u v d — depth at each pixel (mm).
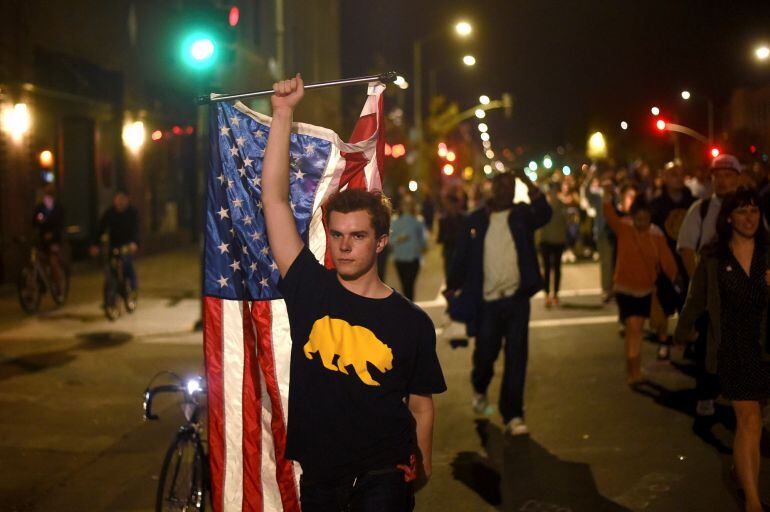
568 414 8469
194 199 32562
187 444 5414
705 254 5844
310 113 41531
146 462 7555
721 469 6754
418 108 45562
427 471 3916
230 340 4270
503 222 7945
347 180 4355
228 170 4285
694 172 17469
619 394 9125
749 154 11477
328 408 3660
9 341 12984
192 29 12195
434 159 52469
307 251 3857
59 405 9406
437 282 20594
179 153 31125
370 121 4367
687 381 9578
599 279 19484
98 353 12102
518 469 6965
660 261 9320
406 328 3721
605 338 12266
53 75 21828
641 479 6613
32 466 7504
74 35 22469
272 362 4246
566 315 14406
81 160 23906
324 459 3664
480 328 8086
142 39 26828
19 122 19656
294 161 4316
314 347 3703
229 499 4254
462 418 8508
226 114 4293
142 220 27297
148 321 14836
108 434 8391
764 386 5641
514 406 7887
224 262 4277
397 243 14562
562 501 6238
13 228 19719
